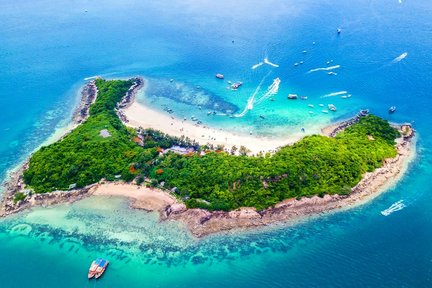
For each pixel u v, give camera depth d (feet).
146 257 404.57
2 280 385.50
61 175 491.72
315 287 368.89
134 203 462.60
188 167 496.23
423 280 370.53
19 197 472.85
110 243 419.95
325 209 450.71
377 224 433.89
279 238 421.18
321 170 483.92
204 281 380.17
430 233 421.59
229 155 521.65
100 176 494.18
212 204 446.19
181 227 433.07
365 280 372.79
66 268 395.55
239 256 403.75
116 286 377.30
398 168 514.68
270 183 463.01
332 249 406.21
